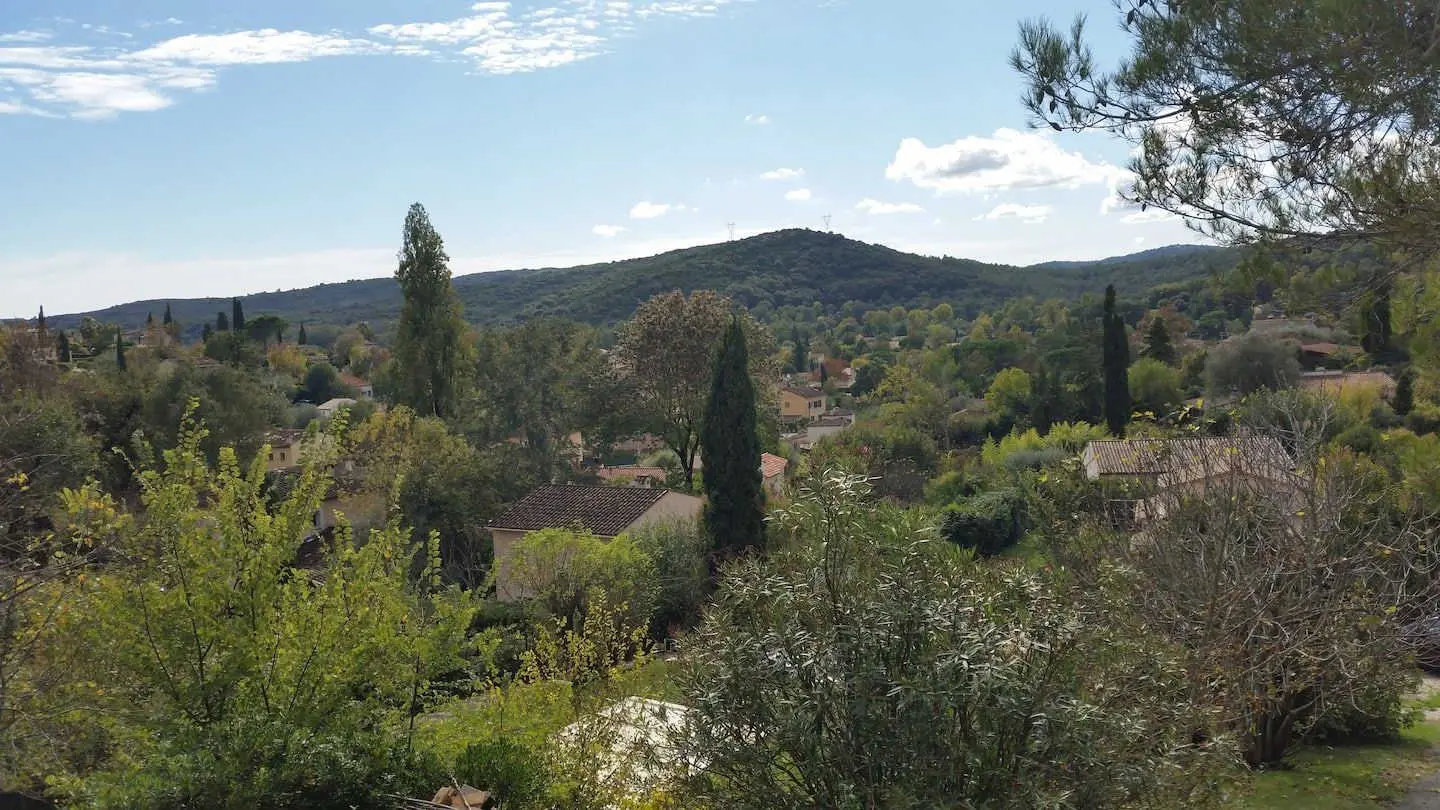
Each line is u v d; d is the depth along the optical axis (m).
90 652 8.05
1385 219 7.05
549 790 8.50
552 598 21.31
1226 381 45.53
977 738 5.66
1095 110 8.12
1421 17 6.34
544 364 47.06
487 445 44.62
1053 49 7.98
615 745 8.92
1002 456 41.78
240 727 7.98
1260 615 9.59
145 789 7.32
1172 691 6.21
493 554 31.50
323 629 8.68
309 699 8.60
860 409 92.50
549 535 21.94
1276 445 12.37
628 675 9.42
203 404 37.81
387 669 9.11
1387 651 10.86
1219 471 12.45
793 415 94.00
